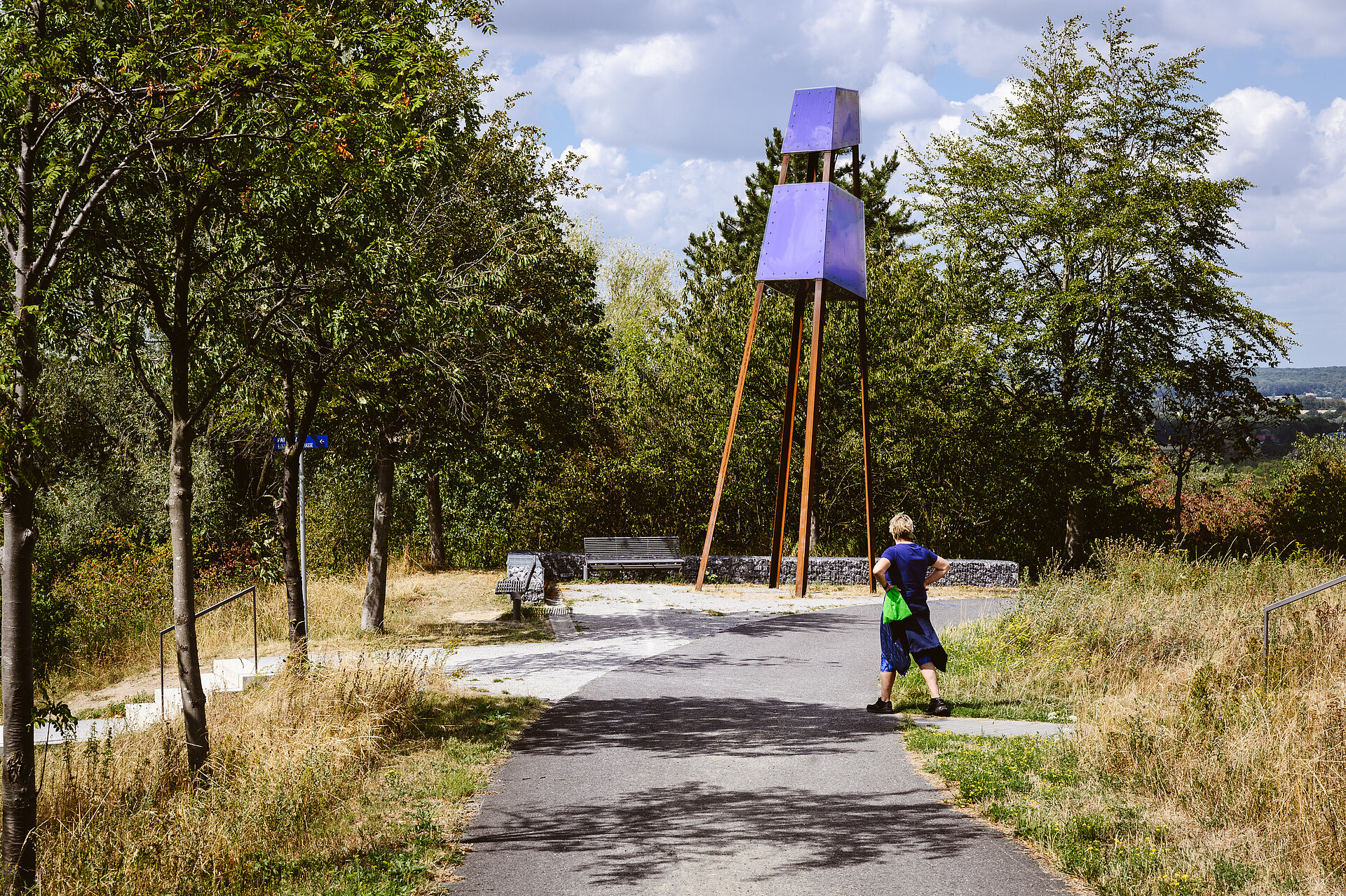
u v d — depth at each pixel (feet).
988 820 18.83
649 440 86.84
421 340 39.96
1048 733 25.17
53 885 16.94
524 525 90.17
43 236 23.34
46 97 21.44
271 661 41.27
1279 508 83.66
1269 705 21.59
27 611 19.61
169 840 17.20
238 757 22.49
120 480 76.02
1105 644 33.32
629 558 70.44
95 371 71.31
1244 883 14.96
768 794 20.90
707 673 36.81
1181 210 78.33
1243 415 81.82
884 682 29.22
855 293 58.39
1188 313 78.54
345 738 23.27
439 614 55.83
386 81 23.16
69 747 25.81
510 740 26.30
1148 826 17.62
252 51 20.90
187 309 28.68
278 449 42.24
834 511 86.99
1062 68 80.94
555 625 50.01
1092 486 79.36
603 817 19.48
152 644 52.70
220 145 23.03
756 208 106.22
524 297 47.24
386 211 30.48
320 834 18.31
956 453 84.12
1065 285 78.79
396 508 89.61
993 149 83.51
